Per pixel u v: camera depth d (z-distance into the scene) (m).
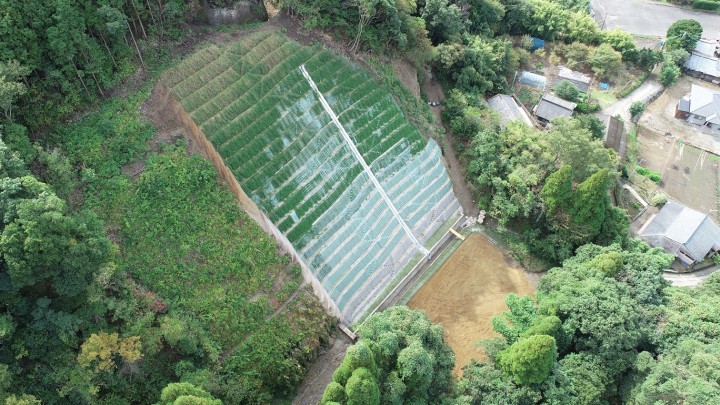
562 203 64.81
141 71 58.09
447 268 66.25
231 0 64.50
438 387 50.47
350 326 59.06
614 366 53.41
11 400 38.41
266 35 64.44
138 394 46.38
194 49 61.09
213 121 57.47
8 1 48.50
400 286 63.50
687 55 101.50
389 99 70.12
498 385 50.78
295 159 60.41
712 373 48.66
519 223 69.62
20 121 51.59
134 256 50.69
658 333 54.31
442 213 70.56
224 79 60.06
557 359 54.59
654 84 99.56
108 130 53.84
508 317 57.34
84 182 51.38
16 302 43.31
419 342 48.69
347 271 61.09
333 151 63.69
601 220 64.62
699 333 53.31
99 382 44.00
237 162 57.19
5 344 43.00
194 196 54.59
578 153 66.56
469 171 72.44
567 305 54.44
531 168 67.94
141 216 52.00
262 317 52.91
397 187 67.69
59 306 45.22
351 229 62.47
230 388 48.31
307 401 52.75
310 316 54.62
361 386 43.06
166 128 56.59
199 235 53.44
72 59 52.59
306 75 64.50
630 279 58.12
